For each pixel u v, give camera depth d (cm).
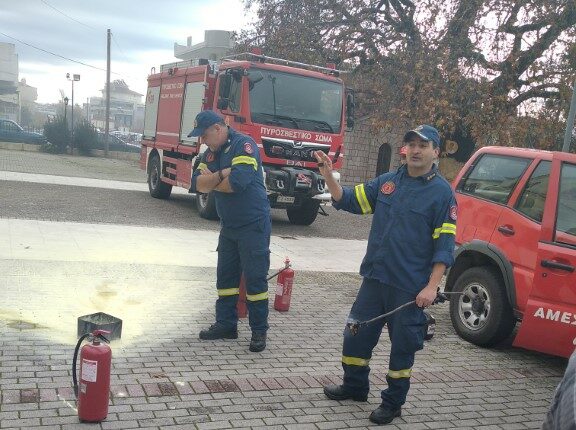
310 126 1125
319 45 2102
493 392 460
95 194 1474
